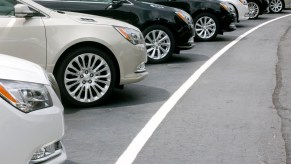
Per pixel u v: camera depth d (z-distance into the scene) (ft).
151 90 28.48
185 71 33.96
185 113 23.49
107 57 24.89
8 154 12.32
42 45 23.45
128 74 25.34
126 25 25.67
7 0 23.49
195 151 18.39
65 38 23.80
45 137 13.11
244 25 64.64
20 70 13.58
